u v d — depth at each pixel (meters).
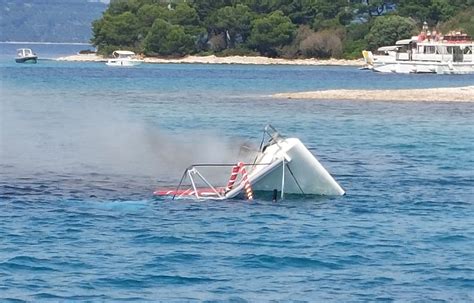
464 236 68.69
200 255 61.97
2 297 52.75
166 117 166.75
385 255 62.88
